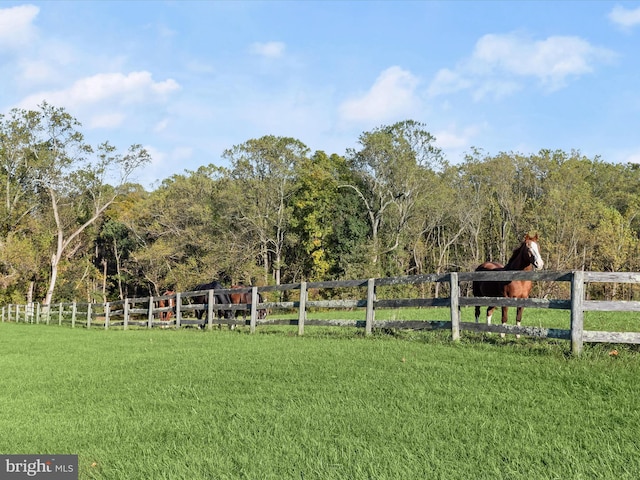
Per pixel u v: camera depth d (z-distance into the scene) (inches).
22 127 2146.9
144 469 204.2
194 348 505.0
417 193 2215.8
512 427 231.1
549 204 2086.6
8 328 1147.9
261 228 2217.0
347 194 2285.9
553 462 195.0
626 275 345.7
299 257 2407.7
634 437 215.6
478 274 413.1
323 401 281.9
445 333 456.1
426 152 2246.6
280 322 584.1
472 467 192.5
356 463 198.4
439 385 298.4
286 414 261.9
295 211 2338.8
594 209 2082.9
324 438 227.8
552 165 2365.9
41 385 377.7
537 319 615.8
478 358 353.4
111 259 3048.7
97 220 2785.4
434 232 2674.7
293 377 339.9
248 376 353.1
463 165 2492.6
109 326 1043.3
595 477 181.5
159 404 300.8
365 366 354.3
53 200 2209.6
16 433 259.0
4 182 2220.7
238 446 223.5
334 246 2289.6
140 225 2566.4
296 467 198.1
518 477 182.2
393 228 2290.8
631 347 365.4
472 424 237.1
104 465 213.2
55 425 270.1
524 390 281.7
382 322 484.7
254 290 636.7
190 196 2421.3
